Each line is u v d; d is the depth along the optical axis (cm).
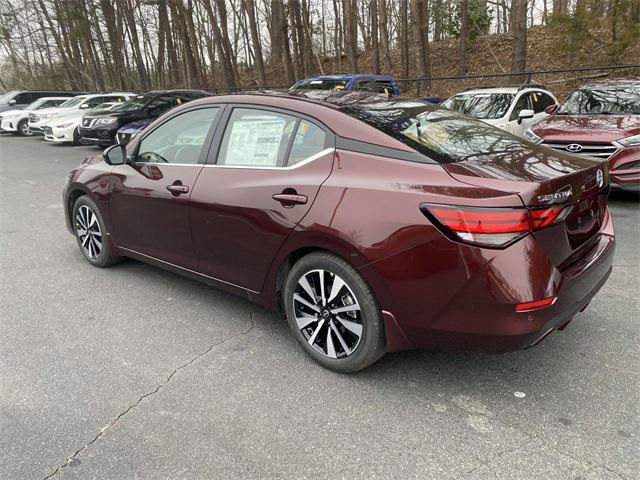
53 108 1962
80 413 266
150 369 308
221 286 360
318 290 299
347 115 299
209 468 227
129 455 236
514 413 261
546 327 243
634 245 512
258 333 352
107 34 3378
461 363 309
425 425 253
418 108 345
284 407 270
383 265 259
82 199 468
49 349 333
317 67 2683
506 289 233
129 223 418
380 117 305
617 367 300
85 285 441
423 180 256
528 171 258
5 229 634
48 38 3766
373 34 2119
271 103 330
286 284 312
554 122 724
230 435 248
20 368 310
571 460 227
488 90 1008
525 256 234
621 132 638
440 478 219
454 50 2169
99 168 448
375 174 271
